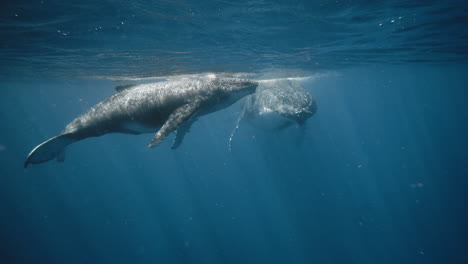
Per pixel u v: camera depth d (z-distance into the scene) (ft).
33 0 22.20
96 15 25.53
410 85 167.63
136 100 13.25
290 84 61.57
